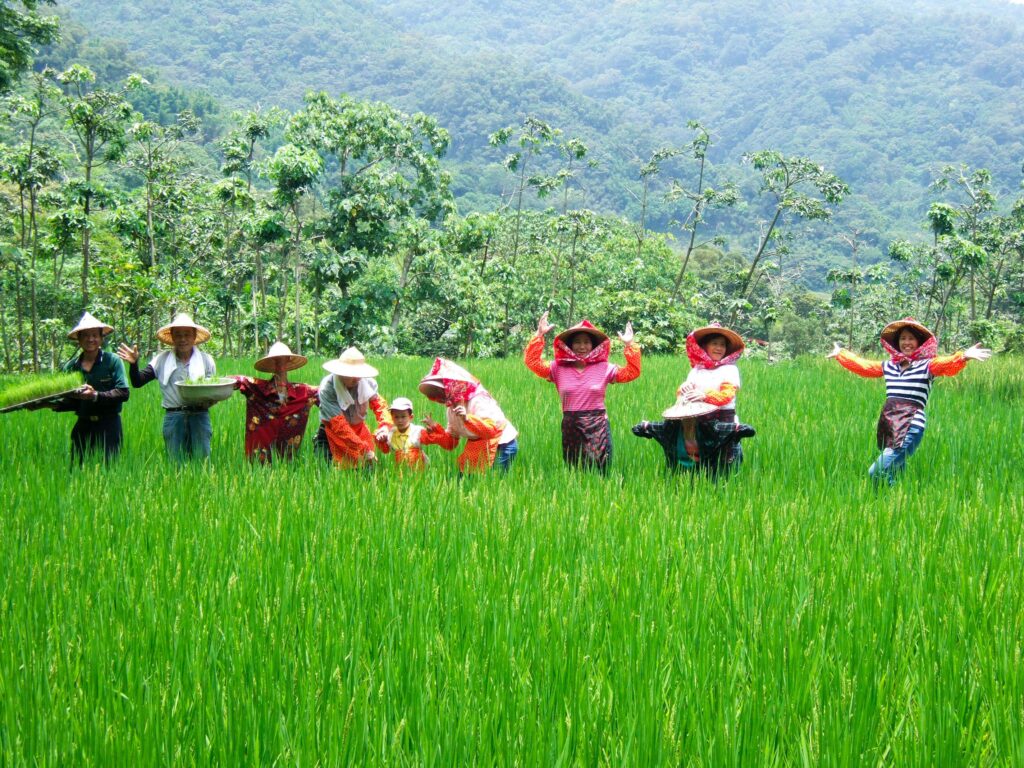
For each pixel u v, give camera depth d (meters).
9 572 4.80
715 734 3.20
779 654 3.78
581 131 140.62
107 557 5.11
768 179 29.48
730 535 5.55
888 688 3.59
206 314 25.17
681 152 32.41
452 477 7.64
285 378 8.52
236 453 8.89
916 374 8.06
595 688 3.57
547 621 4.15
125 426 10.06
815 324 47.31
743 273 31.34
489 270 33.19
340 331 26.39
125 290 20.80
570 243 38.69
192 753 3.19
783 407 11.71
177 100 91.12
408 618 4.17
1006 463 8.27
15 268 22.83
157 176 24.88
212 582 4.62
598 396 8.31
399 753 3.16
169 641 3.97
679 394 7.77
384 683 3.61
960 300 32.03
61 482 6.95
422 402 11.97
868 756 3.17
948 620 4.12
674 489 7.17
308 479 7.28
